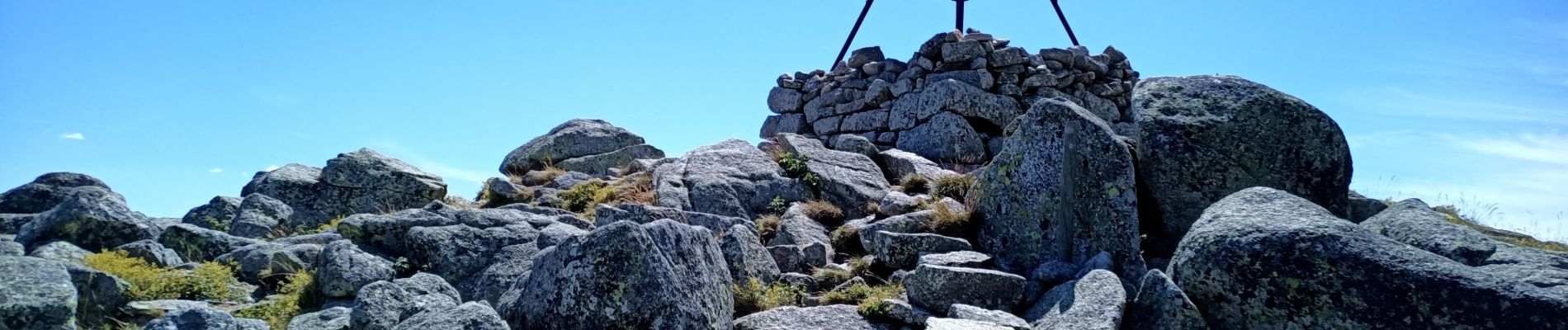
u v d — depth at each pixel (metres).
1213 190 12.90
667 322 9.29
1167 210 12.98
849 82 22.80
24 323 9.18
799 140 17.81
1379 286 9.28
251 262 12.15
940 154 19.55
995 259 12.55
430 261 12.44
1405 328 9.11
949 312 10.04
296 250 12.50
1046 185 12.48
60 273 9.86
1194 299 10.12
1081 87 21.53
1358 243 9.62
